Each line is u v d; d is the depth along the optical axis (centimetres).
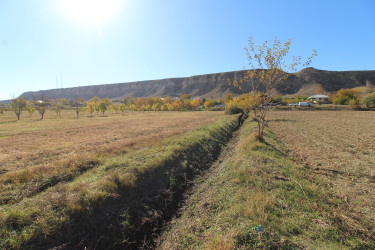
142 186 694
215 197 623
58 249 410
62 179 755
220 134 1697
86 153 1112
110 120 4066
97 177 698
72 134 2059
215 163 1080
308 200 555
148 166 791
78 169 851
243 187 633
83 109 6384
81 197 533
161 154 951
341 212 510
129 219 548
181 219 575
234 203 548
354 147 1234
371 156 1030
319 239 402
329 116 3888
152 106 10231
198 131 1648
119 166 807
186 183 816
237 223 448
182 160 974
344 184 686
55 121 3912
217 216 513
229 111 4484
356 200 576
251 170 739
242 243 382
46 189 657
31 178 727
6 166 930
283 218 464
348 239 413
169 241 480
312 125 2398
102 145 1429
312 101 9550
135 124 3067
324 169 843
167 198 695
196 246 420
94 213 516
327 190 642
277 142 1331
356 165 884
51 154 1166
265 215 459
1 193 598
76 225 471
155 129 2356
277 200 540
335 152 1116
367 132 1838
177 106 9756
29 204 503
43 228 430
